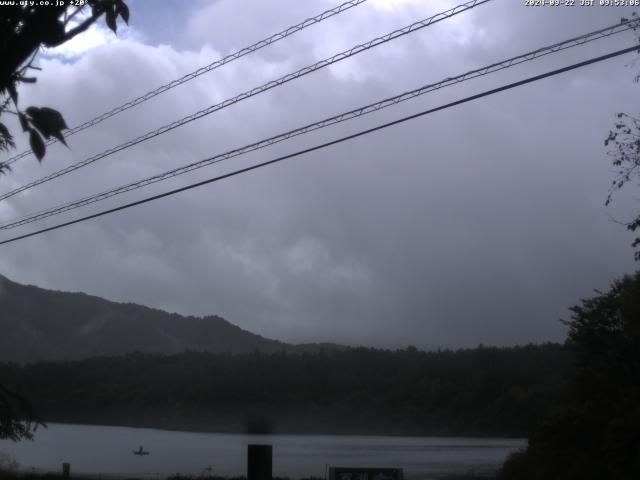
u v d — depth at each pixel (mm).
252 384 146500
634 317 28188
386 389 144000
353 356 154750
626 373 28203
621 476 22812
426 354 155125
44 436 119250
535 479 29000
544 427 28797
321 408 144750
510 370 130625
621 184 18172
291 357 156875
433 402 135750
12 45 5891
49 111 5703
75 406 144375
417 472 54031
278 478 45812
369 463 66188
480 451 88500
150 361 164750
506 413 120938
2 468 44469
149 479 45562
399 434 129875
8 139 6520
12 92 5977
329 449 93188
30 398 135500
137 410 147000
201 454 85688
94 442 110688
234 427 140250
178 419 142250
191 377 150125
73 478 43531
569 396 32031
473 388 132750
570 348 30453
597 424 26234
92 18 6441
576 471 25953
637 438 22734
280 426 137250
